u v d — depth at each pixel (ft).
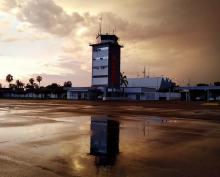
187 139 37.73
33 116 74.69
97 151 28.37
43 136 38.55
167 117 78.23
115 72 351.05
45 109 111.65
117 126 52.60
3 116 73.92
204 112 104.78
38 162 23.49
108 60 342.44
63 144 32.24
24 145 31.48
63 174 20.02
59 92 458.09
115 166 22.40
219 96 411.95
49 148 29.76
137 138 37.86
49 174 20.02
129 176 19.75
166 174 20.42
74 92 392.27
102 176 19.63
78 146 31.04
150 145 32.53
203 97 428.56
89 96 374.22
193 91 433.89
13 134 40.42
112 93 354.13
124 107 143.84
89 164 22.90
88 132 43.14
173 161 24.50
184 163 23.81
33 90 482.69
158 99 415.23
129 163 23.45
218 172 21.06
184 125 57.11
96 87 354.13
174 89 440.86
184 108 139.85
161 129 49.21
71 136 38.65
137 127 51.72
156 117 77.41
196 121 66.85
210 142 35.24
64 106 144.36
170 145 32.71
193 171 21.29
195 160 24.99
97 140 35.37
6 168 21.54
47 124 54.65
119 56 355.15
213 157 26.35
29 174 19.99
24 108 117.80
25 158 24.98
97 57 352.49
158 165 23.00
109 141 34.73
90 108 125.80
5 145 31.42
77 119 66.49
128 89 384.06
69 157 25.48
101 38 354.13
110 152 28.02
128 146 31.55
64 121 61.26
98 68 352.28
